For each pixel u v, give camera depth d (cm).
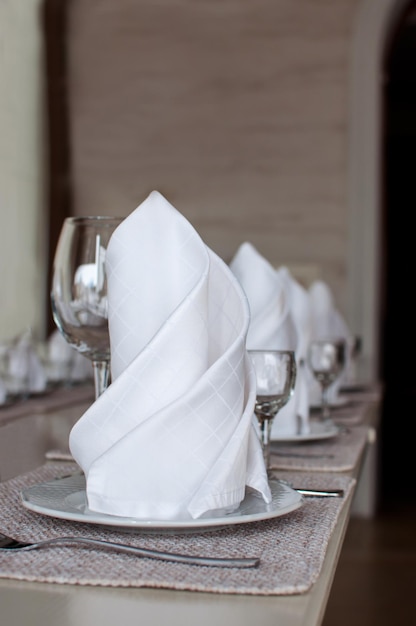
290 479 100
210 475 71
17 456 110
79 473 95
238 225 546
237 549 67
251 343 129
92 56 556
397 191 1149
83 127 560
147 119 554
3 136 521
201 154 549
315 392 177
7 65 523
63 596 56
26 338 227
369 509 440
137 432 72
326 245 534
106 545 64
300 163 537
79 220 99
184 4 546
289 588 56
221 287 83
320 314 236
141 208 83
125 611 53
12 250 529
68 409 170
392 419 875
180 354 75
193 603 54
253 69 541
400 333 1173
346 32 528
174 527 70
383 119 531
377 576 321
